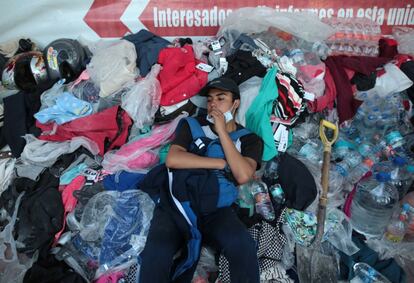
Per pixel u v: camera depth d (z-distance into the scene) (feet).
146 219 5.31
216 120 5.35
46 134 6.16
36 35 7.82
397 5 7.71
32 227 5.18
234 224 4.88
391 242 5.77
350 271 5.34
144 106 6.04
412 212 5.70
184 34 7.90
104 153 6.02
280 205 5.72
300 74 6.56
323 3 7.72
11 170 5.94
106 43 7.41
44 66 6.95
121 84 6.40
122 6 7.60
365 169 6.23
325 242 5.62
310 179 5.68
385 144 6.56
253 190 5.80
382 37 7.68
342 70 6.72
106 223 5.26
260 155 5.44
